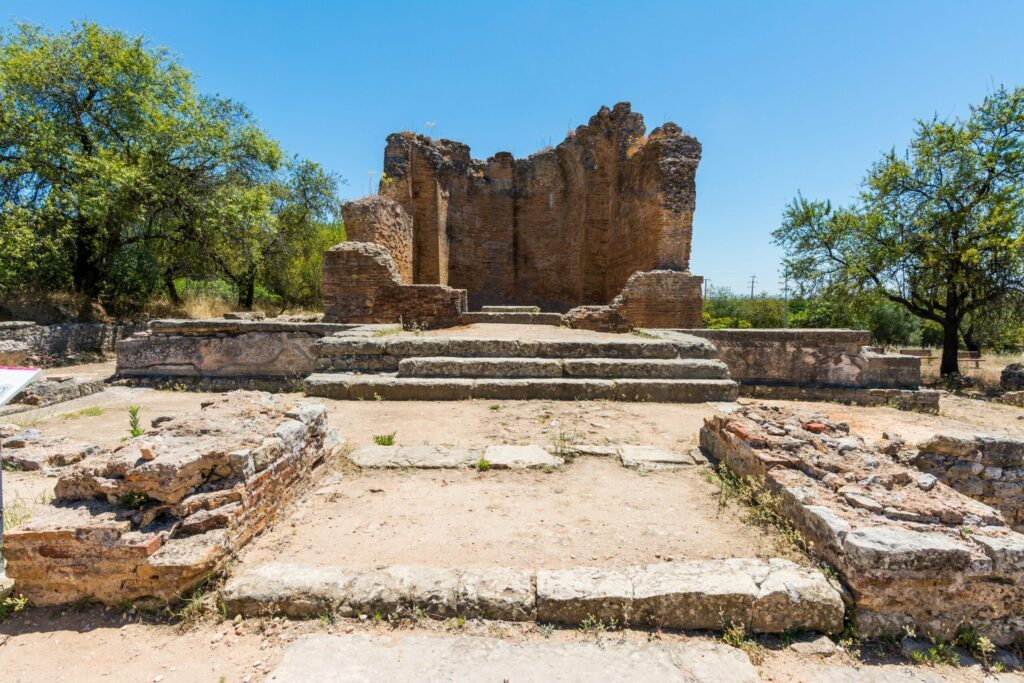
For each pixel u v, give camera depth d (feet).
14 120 43.55
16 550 8.05
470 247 64.69
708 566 8.46
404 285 38.47
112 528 8.05
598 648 7.29
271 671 6.77
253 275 74.79
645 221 46.55
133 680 6.64
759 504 11.13
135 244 57.88
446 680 6.62
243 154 62.03
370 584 8.06
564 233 64.18
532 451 14.99
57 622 7.80
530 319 42.29
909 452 14.15
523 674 6.75
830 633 7.75
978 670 7.28
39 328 40.24
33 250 44.34
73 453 14.52
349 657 7.02
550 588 7.94
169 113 53.83
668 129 44.80
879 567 7.75
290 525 10.50
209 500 8.99
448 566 8.92
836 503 9.61
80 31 49.62
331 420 18.62
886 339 97.19
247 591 7.92
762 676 6.92
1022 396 34.40
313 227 80.53
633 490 12.53
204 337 27.30
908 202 48.88
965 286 46.42
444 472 13.62
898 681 6.95
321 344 24.76
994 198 43.11
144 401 23.07
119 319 51.52
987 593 7.88
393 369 24.43
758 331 27.89
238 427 10.95
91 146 50.37
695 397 22.13
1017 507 13.73
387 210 44.55
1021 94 43.42
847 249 53.42
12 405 21.27
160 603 7.93
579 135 58.80
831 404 25.52
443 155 60.80
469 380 22.38
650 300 40.09
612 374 23.41
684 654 7.20
